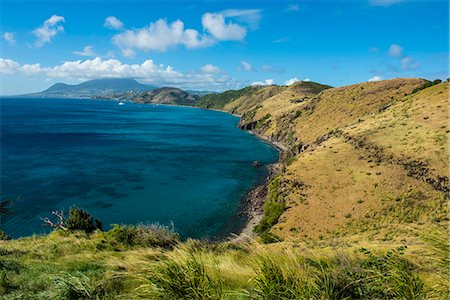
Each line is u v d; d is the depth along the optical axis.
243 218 55.69
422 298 3.60
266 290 3.94
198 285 4.27
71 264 10.28
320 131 117.31
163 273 4.37
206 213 57.12
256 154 115.19
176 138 143.00
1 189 59.75
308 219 47.56
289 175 63.03
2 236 26.11
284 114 159.50
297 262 4.45
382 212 44.47
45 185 63.81
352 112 120.25
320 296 3.82
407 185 49.50
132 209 56.00
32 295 6.68
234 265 5.55
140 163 89.50
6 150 98.06
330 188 54.91
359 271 4.15
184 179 76.31
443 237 3.93
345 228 42.97
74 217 25.52
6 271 9.09
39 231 44.03
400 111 81.88
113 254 13.33
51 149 102.94
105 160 90.56
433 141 57.84
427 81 124.50
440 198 43.69
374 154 62.59
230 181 77.44
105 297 5.62
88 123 190.75
